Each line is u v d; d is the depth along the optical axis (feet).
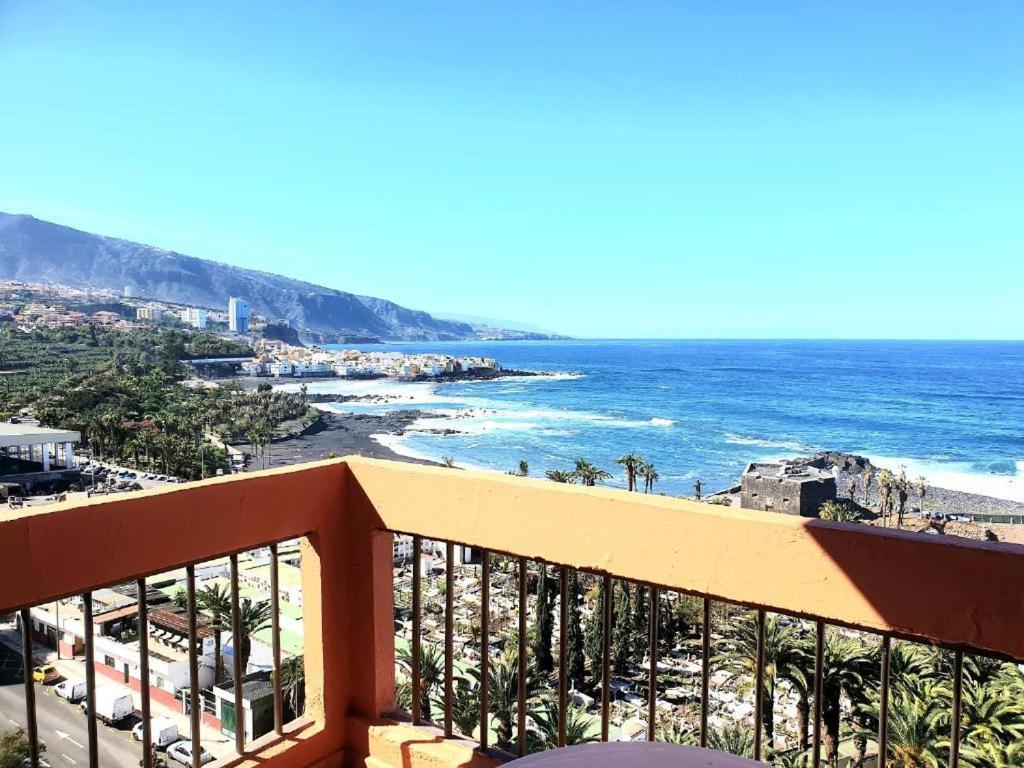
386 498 7.77
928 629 4.89
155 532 6.26
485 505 7.02
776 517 5.51
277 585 7.54
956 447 281.95
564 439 306.96
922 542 4.90
